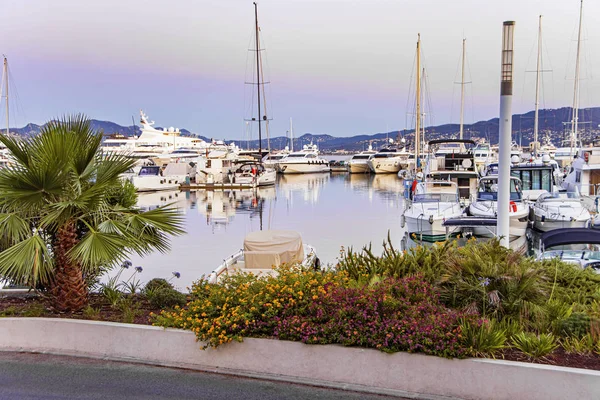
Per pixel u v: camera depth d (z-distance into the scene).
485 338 6.23
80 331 7.66
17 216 7.87
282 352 6.80
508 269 7.73
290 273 8.16
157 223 8.77
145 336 7.39
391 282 7.63
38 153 8.09
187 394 6.28
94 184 8.34
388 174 75.00
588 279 9.03
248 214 35.06
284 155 87.44
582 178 27.55
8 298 9.83
